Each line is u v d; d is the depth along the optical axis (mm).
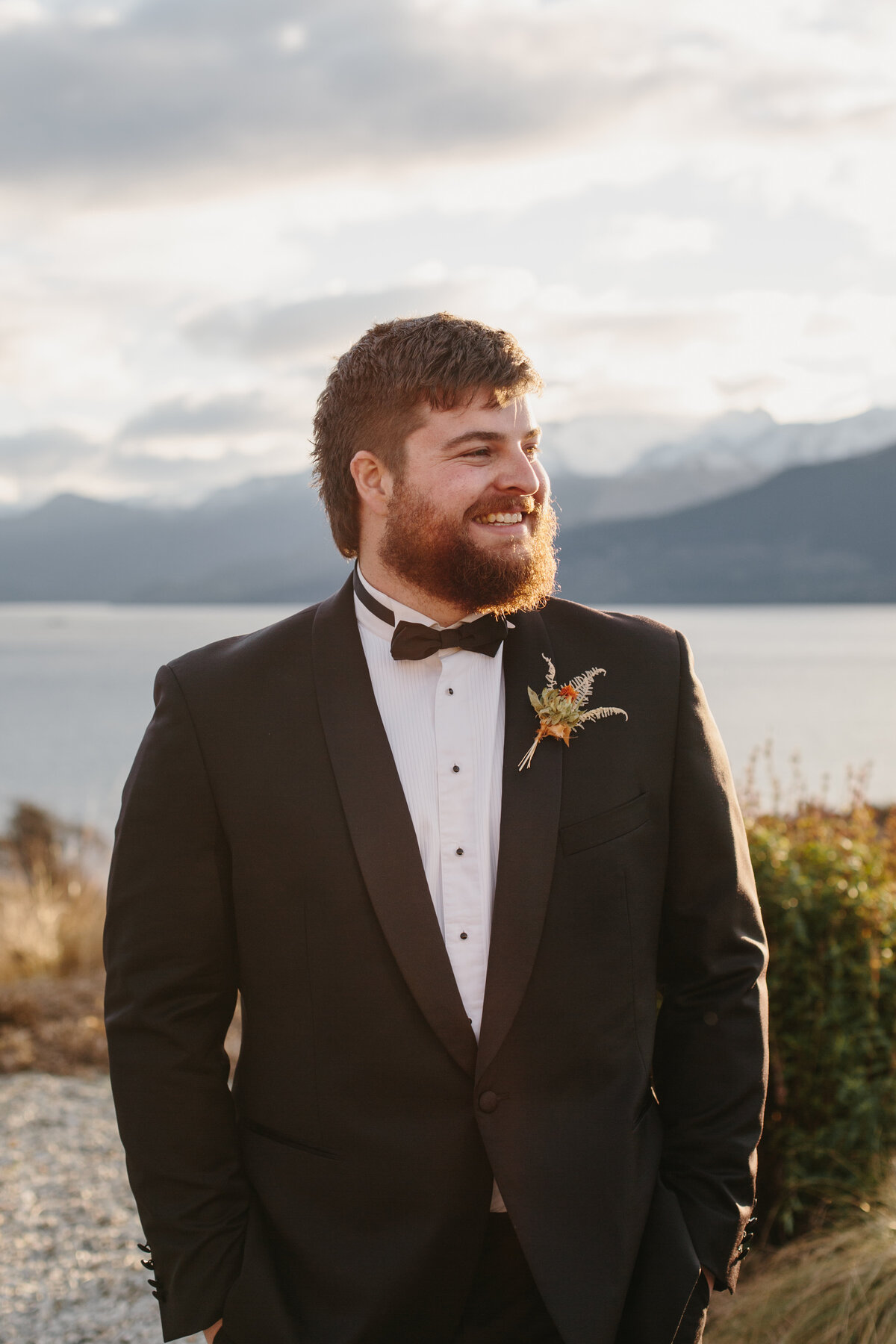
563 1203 1595
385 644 1825
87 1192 3723
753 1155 1710
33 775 27516
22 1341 2898
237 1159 1764
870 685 54156
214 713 1761
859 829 3490
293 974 1694
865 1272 2719
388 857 1651
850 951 3127
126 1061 1734
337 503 1896
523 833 1666
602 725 1758
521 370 1709
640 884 1721
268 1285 1650
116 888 1772
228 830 1728
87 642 139875
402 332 1763
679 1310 1590
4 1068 4871
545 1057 1642
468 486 1689
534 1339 1684
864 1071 3066
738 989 1772
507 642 1852
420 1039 1641
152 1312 3020
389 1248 1627
